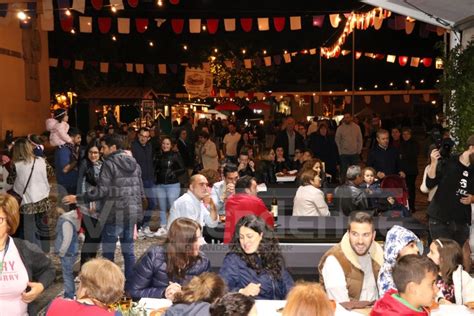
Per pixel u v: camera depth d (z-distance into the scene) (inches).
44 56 783.7
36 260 173.2
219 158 653.3
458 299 179.3
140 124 890.7
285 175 457.7
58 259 273.4
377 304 141.6
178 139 550.6
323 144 551.8
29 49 720.3
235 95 1293.1
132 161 269.7
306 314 113.3
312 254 225.3
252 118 1389.0
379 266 186.1
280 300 180.1
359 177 290.4
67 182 328.8
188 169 557.0
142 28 556.7
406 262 138.5
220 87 1378.0
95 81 1147.3
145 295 186.4
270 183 418.0
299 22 553.9
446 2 320.8
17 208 167.2
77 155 334.0
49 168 296.0
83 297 137.4
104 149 271.7
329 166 552.7
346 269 181.9
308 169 277.9
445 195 257.6
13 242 169.0
